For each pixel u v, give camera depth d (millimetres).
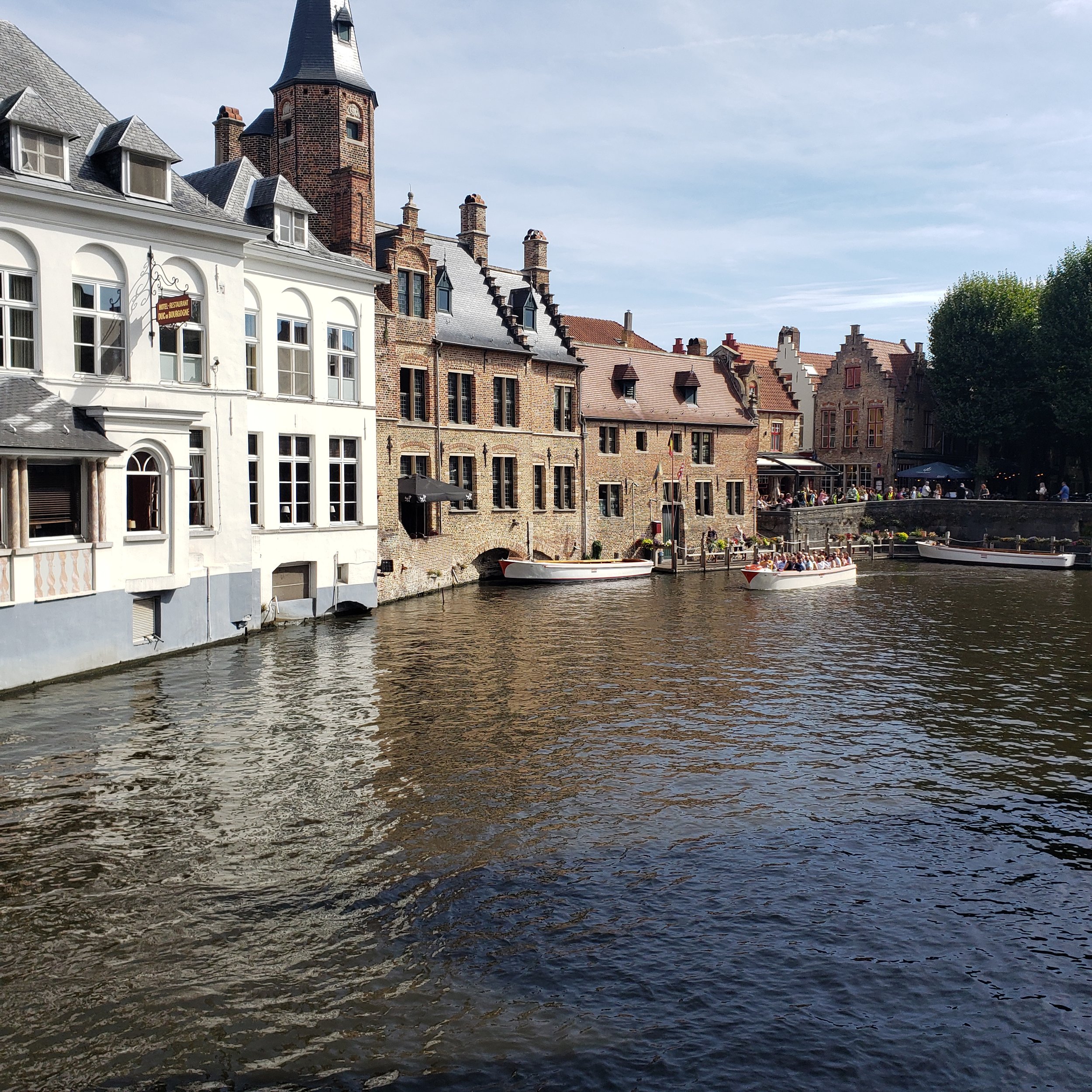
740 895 11281
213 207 24234
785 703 20188
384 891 11148
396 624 29359
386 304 35875
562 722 18328
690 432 52062
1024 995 9344
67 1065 7992
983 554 53281
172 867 11633
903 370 69438
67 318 20609
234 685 20406
